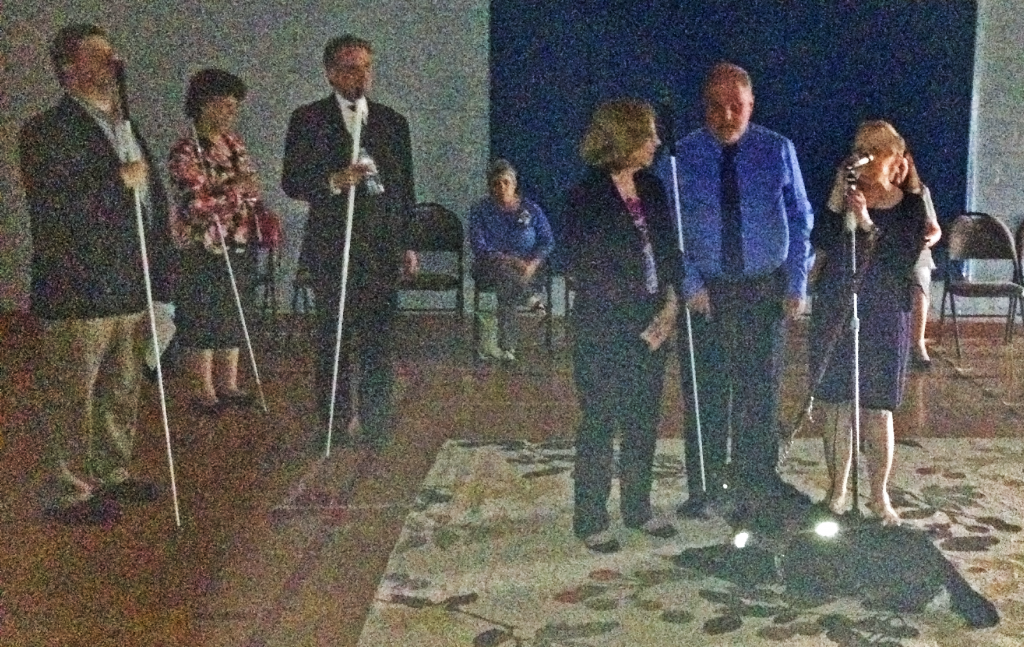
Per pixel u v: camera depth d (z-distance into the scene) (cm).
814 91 685
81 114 313
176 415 462
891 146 296
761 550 300
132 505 350
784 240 317
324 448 415
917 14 680
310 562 306
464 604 277
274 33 704
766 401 330
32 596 280
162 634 260
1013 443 427
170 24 702
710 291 322
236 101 454
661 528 325
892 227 298
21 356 595
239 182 459
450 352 617
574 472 323
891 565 281
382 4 701
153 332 326
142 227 325
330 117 389
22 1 702
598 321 303
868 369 308
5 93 711
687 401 331
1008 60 696
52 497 336
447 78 705
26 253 722
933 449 417
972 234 627
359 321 407
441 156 713
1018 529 329
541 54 689
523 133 698
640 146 291
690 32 680
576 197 298
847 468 324
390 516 344
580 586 288
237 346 472
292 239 716
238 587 288
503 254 587
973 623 263
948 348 630
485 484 375
